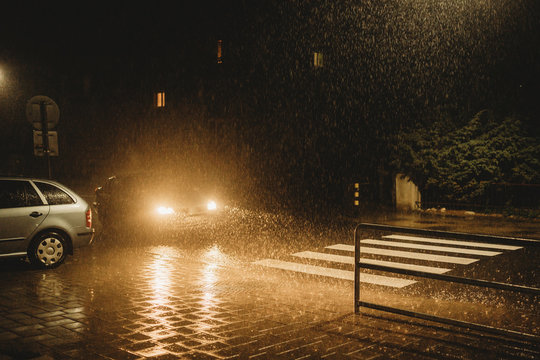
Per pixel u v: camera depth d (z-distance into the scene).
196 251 10.42
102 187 15.30
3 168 41.50
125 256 9.77
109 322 5.38
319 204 21.97
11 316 5.61
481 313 5.87
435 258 9.73
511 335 4.67
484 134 19.16
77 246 8.81
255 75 30.28
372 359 4.35
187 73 35.59
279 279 7.79
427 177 19.86
